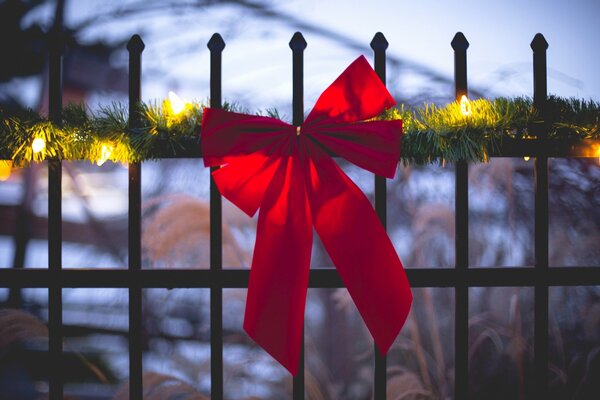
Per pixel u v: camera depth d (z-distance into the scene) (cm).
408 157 159
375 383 163
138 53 164
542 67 162
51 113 163
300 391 163
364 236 152
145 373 193
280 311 151
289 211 153
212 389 163
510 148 161
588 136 160
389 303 152
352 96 152
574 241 215
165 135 159
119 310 245
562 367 201
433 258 220
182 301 233
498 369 205
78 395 212
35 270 164
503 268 163
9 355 218
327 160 153
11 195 274
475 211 222
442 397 201
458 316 163
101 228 273
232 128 152
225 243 218
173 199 221
